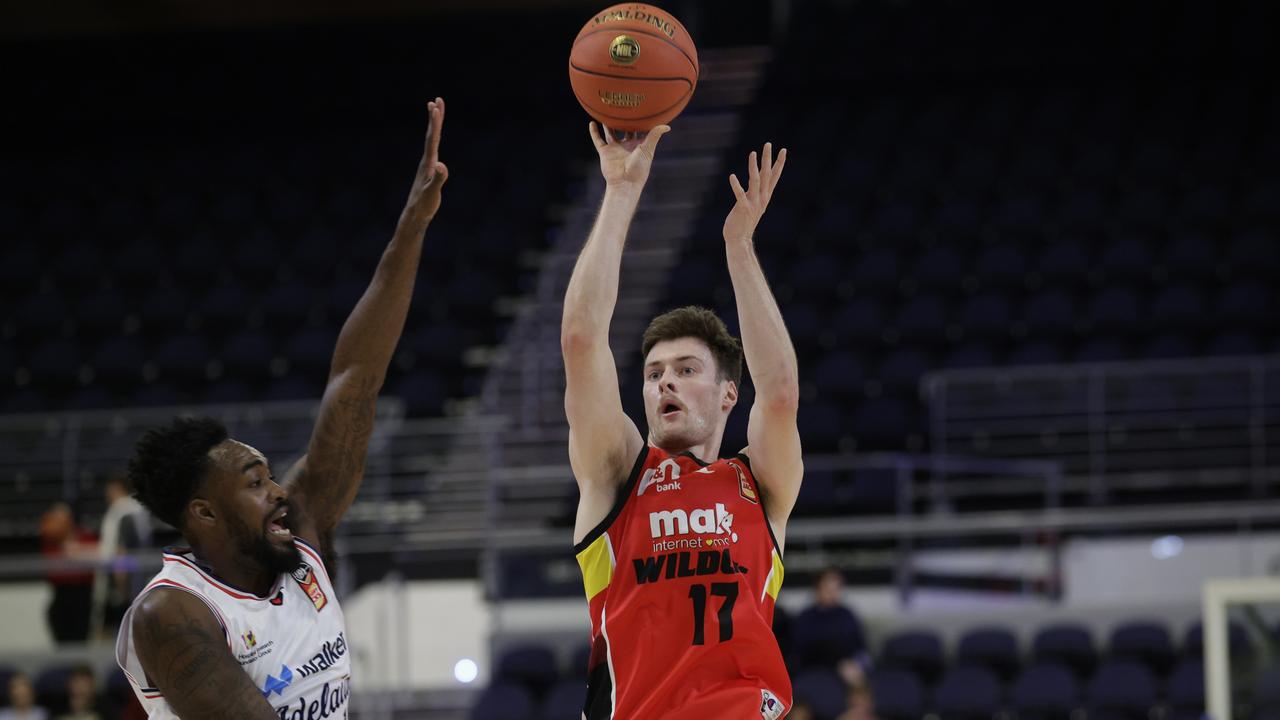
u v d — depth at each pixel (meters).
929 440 24.12
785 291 28.77
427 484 22.38
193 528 5.73
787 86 36.22
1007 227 30.28
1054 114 34.03
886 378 25.52
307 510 6.29
